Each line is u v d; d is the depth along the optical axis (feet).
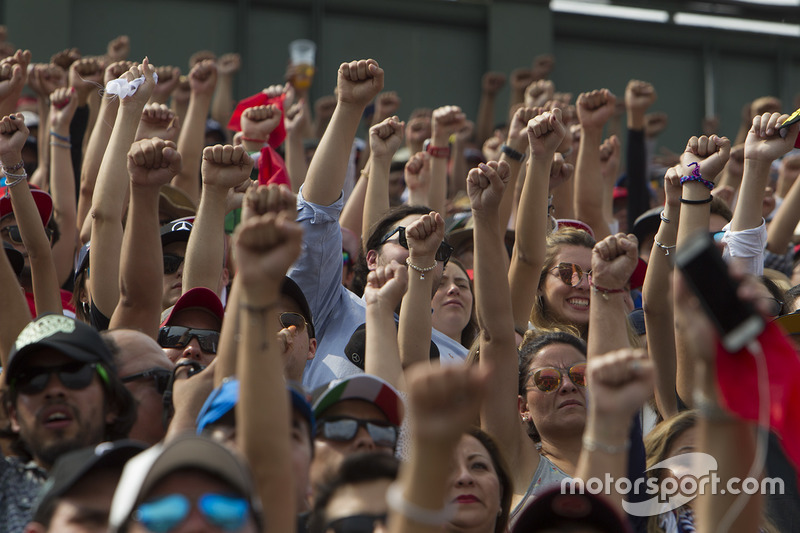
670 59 130.52
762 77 132.26
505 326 45.42
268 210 31.81
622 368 29.48
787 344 26.37
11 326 42.86
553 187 61.05
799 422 25.71
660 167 100.12
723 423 27.71
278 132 70.64
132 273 44.24
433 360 51.37
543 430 46.21
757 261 51.16
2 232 54.08
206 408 32.76
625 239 39.34
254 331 28.37
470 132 96.89
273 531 28.07
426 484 24.53
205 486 25.48
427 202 67.97
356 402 37.24
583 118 66.90
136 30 116.98
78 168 66.64
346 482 32.71
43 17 114.42
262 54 119.75
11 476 34.73
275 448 28.37
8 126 47.88
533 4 127.24
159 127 58.34
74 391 35.04
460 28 126.00
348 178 77.56
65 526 28.17
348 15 122.42
